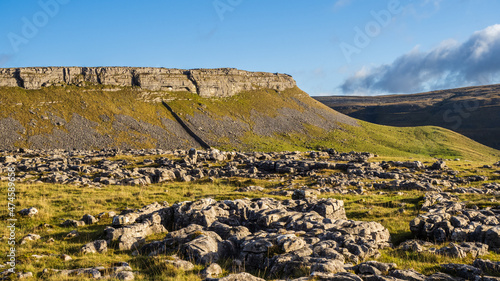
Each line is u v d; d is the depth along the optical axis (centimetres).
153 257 1861
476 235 2205
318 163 8325
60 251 2156
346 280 1338
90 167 7550
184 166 8231
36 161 8631
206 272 1599
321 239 2073
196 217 2645
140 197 4228
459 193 5009
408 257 1961
